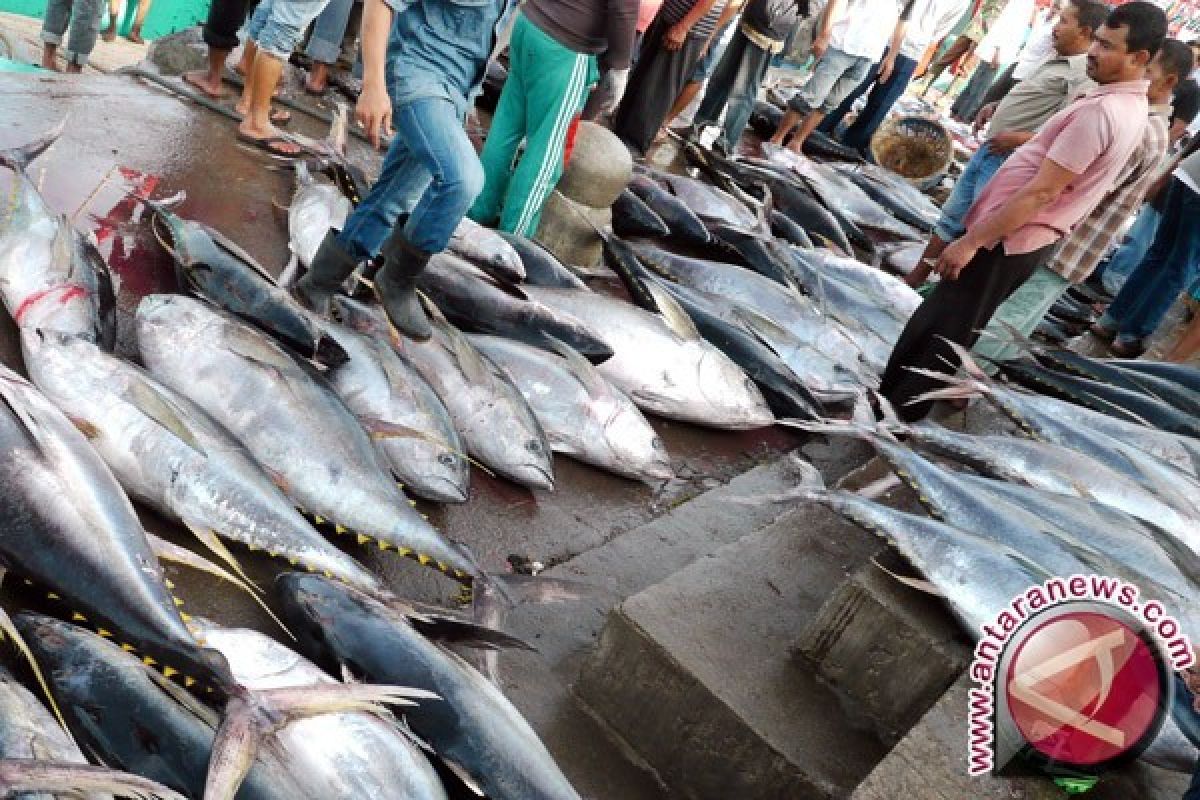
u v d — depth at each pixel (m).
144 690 2.15
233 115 5.25
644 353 4.50
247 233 4.31
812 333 5.80
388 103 3.17
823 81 9.44
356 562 2.81
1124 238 10.13
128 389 2.75
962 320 4.94
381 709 2.29
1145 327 7.86
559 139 4.80
